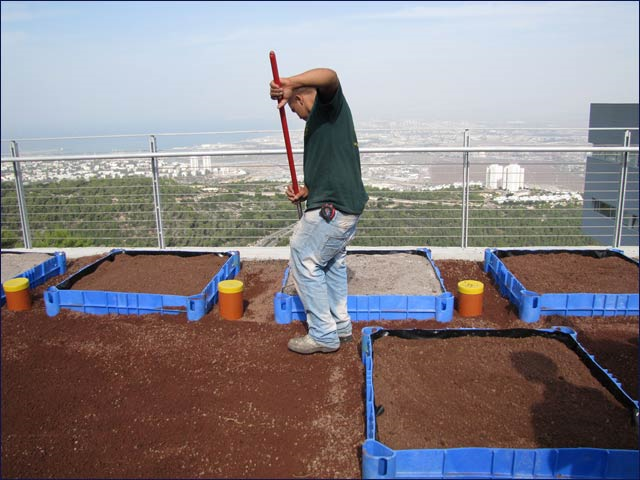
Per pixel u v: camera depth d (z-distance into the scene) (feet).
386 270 16.51
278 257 18.99
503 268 15.55
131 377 11.50
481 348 11.57
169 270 16.87
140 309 14.55
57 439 9.51
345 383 10.94
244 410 10.17
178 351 12.52
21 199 20.12
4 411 10.37
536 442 8.61
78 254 19.84
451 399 9.83
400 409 9.55
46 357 12.42
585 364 10.91
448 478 8.01
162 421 9.93
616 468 7.86
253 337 13.10
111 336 13.33
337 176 10.86
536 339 11.89
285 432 9.49
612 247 18.97
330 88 10.21
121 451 9.13
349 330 12.66
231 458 8.87
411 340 11.99
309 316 12.01
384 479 7.78
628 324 13.50
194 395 10.73
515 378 10.45
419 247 18.98
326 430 9.50
